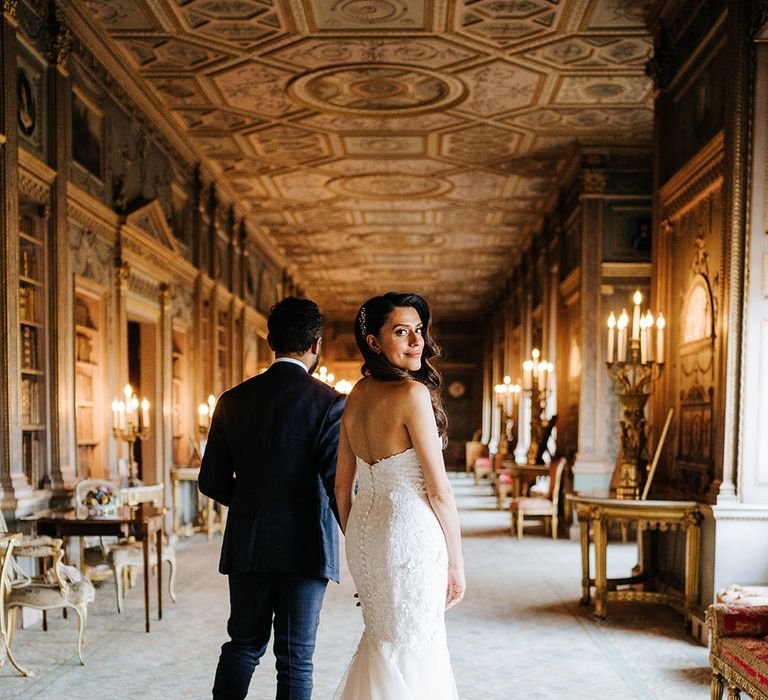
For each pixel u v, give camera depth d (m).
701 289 6.26
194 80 9.02
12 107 6.04
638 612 6.51
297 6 7.23
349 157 12.01
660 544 7.04
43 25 6.83
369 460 2.98
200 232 12.16
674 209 6.99
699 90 6.49
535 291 16.53
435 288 24.91
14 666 4.84
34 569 6.34
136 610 6.49
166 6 7.26
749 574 5.39
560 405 13.20
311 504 3.16
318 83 9.10
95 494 6.24
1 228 5.95
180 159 11.26
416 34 7.81
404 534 2.86
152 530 5.94
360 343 3.04
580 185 11.12
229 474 3.34
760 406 5.44
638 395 6.43
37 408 6.73
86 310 8.16
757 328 5.44
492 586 7.62
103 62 8.16
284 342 3.34
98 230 8.08
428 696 2.84
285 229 17.14
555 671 4.95
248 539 3.11
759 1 5.29
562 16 7.40
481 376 31.03
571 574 8.25
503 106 9.78
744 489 5.42
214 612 6.41
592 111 9.91
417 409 2.86
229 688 3.07
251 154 11.86
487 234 17.44
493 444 24.05
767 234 5.44
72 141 7.46
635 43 7.97
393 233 17.45
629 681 4.75
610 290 10.80
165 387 10.34
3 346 5.95
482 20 7.50
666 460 7.05
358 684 2.92
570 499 6.66
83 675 4.80
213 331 12.88
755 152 5.44
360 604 3.01
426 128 10.62
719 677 3.86
